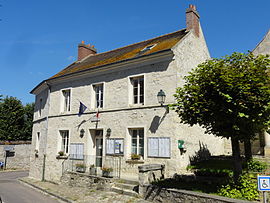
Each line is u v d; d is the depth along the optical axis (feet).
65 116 48.32
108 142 39.88
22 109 101.24
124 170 36.68
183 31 42.96
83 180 36.50
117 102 39.93
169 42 39.65
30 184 46.55
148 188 26.45
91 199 28.84
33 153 57.98
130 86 38.99
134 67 38.58
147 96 36.22
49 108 52.54
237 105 20.43
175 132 32.53
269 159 37.78
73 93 47.85
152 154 34.14
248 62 21.76
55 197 33.01
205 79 22.11
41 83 55.72
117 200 27.12
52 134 50.44
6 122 95.81
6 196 34.55
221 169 30.09
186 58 37.04
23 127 100.48
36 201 30.73
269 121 21.42
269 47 43.78
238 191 21.20
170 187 24.98
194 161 35.94
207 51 44.98
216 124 22.24
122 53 47.98
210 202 20.43
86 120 44.06
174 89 33.47
